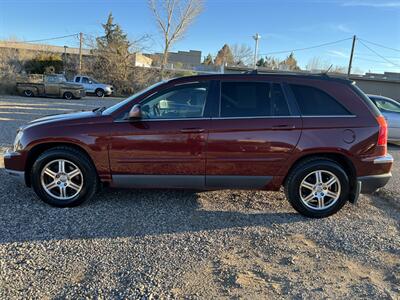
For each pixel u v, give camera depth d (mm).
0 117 13641
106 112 4738
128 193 5324
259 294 2938
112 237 3900
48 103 21781
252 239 3986
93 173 4629
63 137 4520
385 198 5645
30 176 4773
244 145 4484
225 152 4500
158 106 4586
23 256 3424
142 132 4492
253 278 3182
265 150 4500
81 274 3160
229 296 2895
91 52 38875
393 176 7090
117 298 2824
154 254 3562
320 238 4078
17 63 35781
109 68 37031
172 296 2871
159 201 5055
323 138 4496
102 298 2822
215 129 4477
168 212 4672
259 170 4562
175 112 4574
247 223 4430
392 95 42094
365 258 3643
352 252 3762
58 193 4684
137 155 4531
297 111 4555
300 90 4621
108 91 33125
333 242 3982
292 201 4652
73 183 4652
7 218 4262
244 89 4609
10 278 3055
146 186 4684
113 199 5059
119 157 4543
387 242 4027
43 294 2852
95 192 4773
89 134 4512
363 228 4406
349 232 4262
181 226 4258
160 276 3162
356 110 4586
